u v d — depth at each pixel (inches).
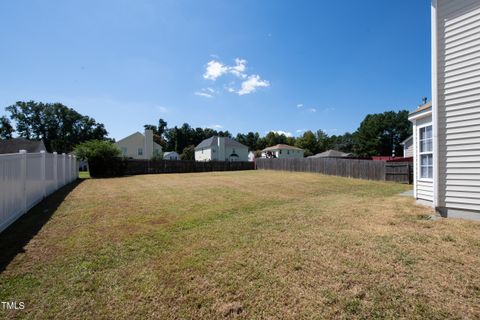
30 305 93.1
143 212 245.0
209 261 130.2
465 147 186.9
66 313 88.6
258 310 89.7
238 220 213.5
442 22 195.9
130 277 114.3
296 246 148.5
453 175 194.2
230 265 125.0
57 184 422.6
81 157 748.0
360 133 2140.7
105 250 146.7
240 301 95.2
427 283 103.7
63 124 1957.4
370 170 611.2
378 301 92.5
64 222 207.6
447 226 176.6
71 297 98.6
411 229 175.0
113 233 178.4
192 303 94.5
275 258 132.0
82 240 163.6
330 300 94.0
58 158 435.5
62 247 151.2
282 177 673.0
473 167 183.8
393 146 2009.1
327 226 189.6
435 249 137.9
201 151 1792.6
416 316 83.9
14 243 157.6
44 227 193.0
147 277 114.3
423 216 207.8
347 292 98.9
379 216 215.3
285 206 273.3
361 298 94.9
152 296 99.3
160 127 2694.4
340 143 2519.7
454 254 130.7
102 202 299.4
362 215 221.5
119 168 820.0
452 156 193.8
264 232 177.8
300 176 705.6
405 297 94.4
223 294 100.0
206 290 103.0
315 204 283.1
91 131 2066.9
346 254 134.8
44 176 331.6
